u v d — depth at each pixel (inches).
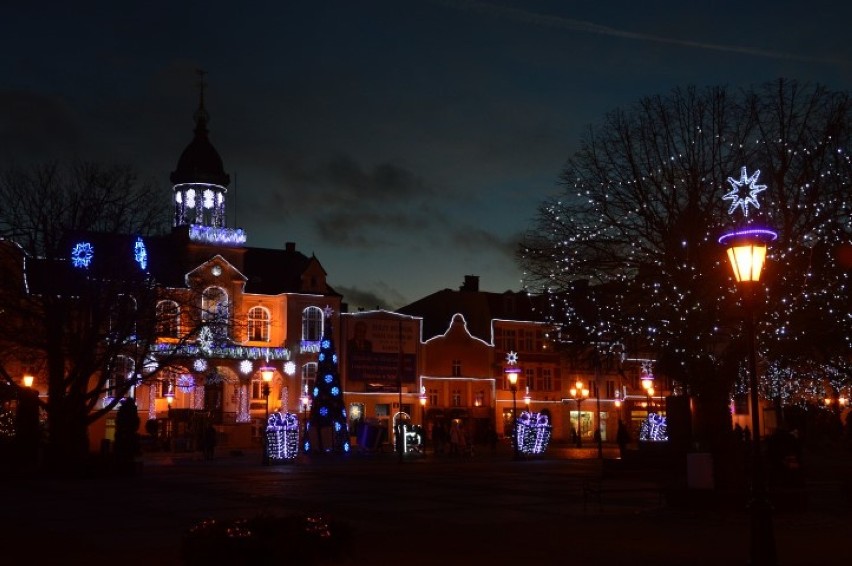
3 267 1489.9
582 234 1085.1
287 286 2849.4
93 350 1493.6
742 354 870.4
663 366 979.9
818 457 1704.0
